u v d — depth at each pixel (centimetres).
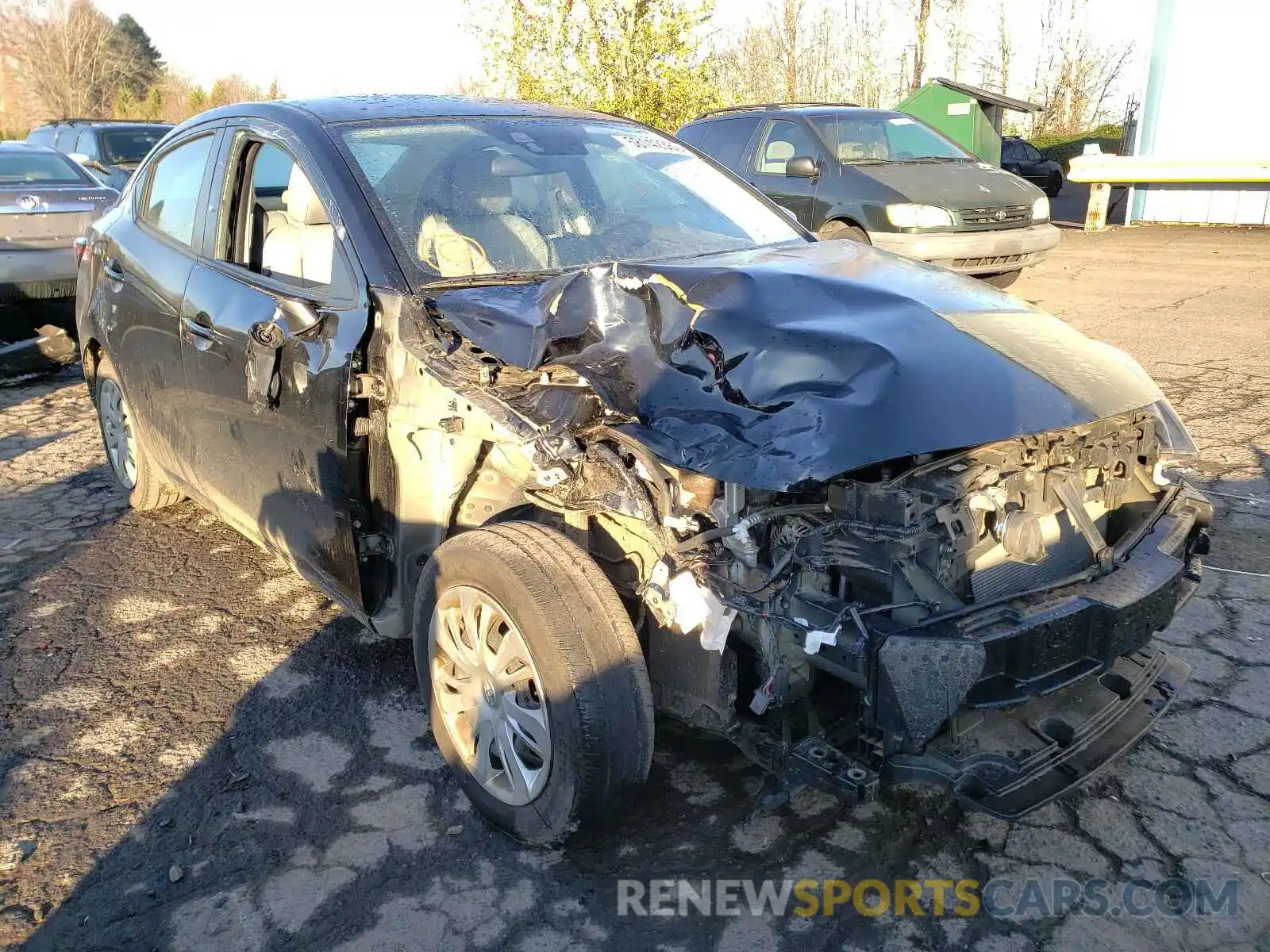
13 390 796
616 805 256
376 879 265
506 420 261
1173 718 325
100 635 395
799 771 244
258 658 377
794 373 249
